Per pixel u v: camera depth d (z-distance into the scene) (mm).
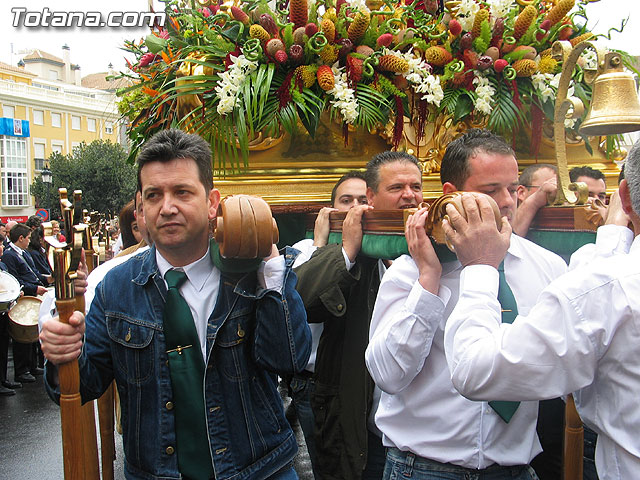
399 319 1780
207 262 1814
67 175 30578
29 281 8000
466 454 1775
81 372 1748
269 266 1786
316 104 3162
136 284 1758
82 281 1868
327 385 2510
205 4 3828
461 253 1630
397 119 3318
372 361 1862
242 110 3074
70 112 49375
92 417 2531
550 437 2348
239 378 1736
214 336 1713
